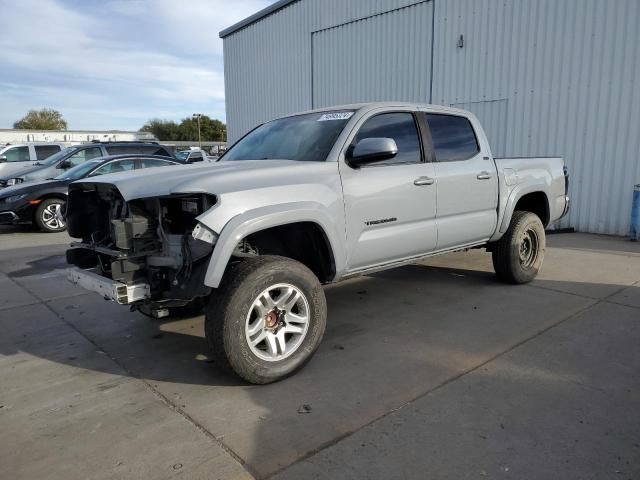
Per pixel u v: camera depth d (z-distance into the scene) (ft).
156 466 7.95
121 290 10.15
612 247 25.11
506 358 11.69
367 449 8.25
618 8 27.91
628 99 28.09
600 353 11.89
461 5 35.45
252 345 10.32
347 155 12.40
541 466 7.72
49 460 8.19
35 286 19.42
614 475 7.48
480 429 8.75
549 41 31.07
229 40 59.77
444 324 14.05
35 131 167.63
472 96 35.63
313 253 12.48
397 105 14.10
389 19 40.81
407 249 13.78
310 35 48.34
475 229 15.76
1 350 13.05
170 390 10.57
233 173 10.68
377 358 11.87
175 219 10.64
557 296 16.47
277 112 53.93
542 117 31.94
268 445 8.44
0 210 32.07
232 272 10.26
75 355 12.62
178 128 309.01
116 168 35.29
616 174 29.01
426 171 14.03
